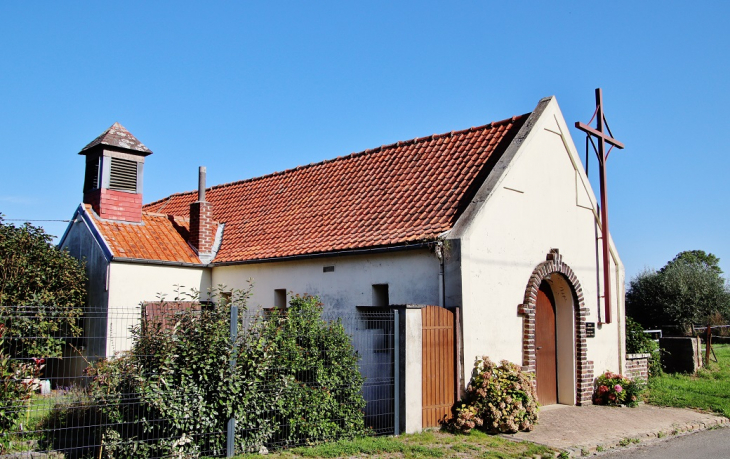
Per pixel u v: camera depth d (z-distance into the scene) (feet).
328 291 44.16
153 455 26.35
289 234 50.06
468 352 36.01
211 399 27.73
